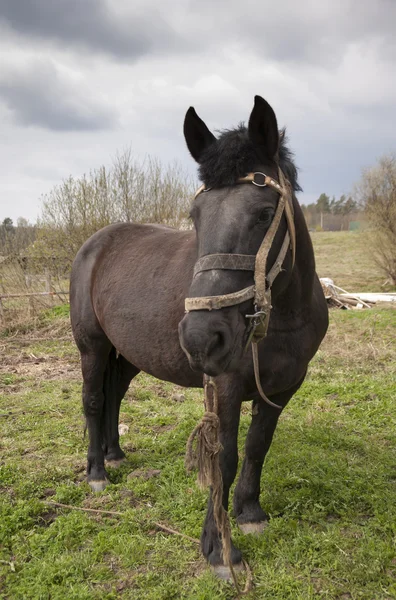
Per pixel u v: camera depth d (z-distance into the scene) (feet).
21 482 10.84
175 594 7.53
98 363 11.46
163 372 9.36
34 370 21.02
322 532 8.54
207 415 7.04
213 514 7.86
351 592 7.26
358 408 14.46
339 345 21.70
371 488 9.87
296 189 7.89
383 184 39.78
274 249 6.74
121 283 10.18
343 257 60.70
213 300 6.06
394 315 27.17
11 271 32.86
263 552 8.22
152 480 10.93
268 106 6.56
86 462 12.12
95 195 38.55
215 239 6.35
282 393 8.62
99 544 8.71
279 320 7.73
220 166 6.58
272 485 10.31
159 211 40.65
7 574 8.02
